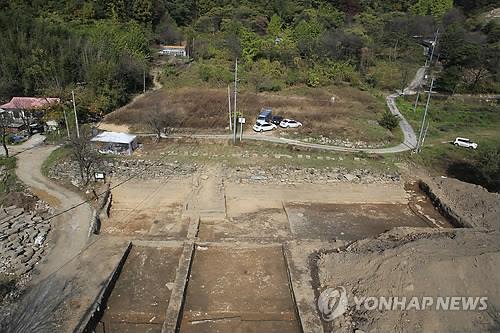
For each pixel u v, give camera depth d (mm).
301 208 29188
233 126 42969
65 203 27453
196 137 40406
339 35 75812
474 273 18281
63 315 17406
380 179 33656
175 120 43875
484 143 42469
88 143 31891
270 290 20297
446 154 39562
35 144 37844
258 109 49125
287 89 59656
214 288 20266
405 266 19078
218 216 27469
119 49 60125
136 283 20500
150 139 39531
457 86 63812
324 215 28453
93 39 59188
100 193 29203
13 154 35281
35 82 48656
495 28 81938
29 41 52188
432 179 33281
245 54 69000
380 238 23984
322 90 59406
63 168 32656
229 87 54531
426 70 70500
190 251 22531
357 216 28562
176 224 26406
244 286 20516
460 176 35219
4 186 29875
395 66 74500
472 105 58094
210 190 30484
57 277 19953
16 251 21781
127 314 18438
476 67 67688
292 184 32188
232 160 35531
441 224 27812
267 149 38281
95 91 48094
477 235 22359
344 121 46375
